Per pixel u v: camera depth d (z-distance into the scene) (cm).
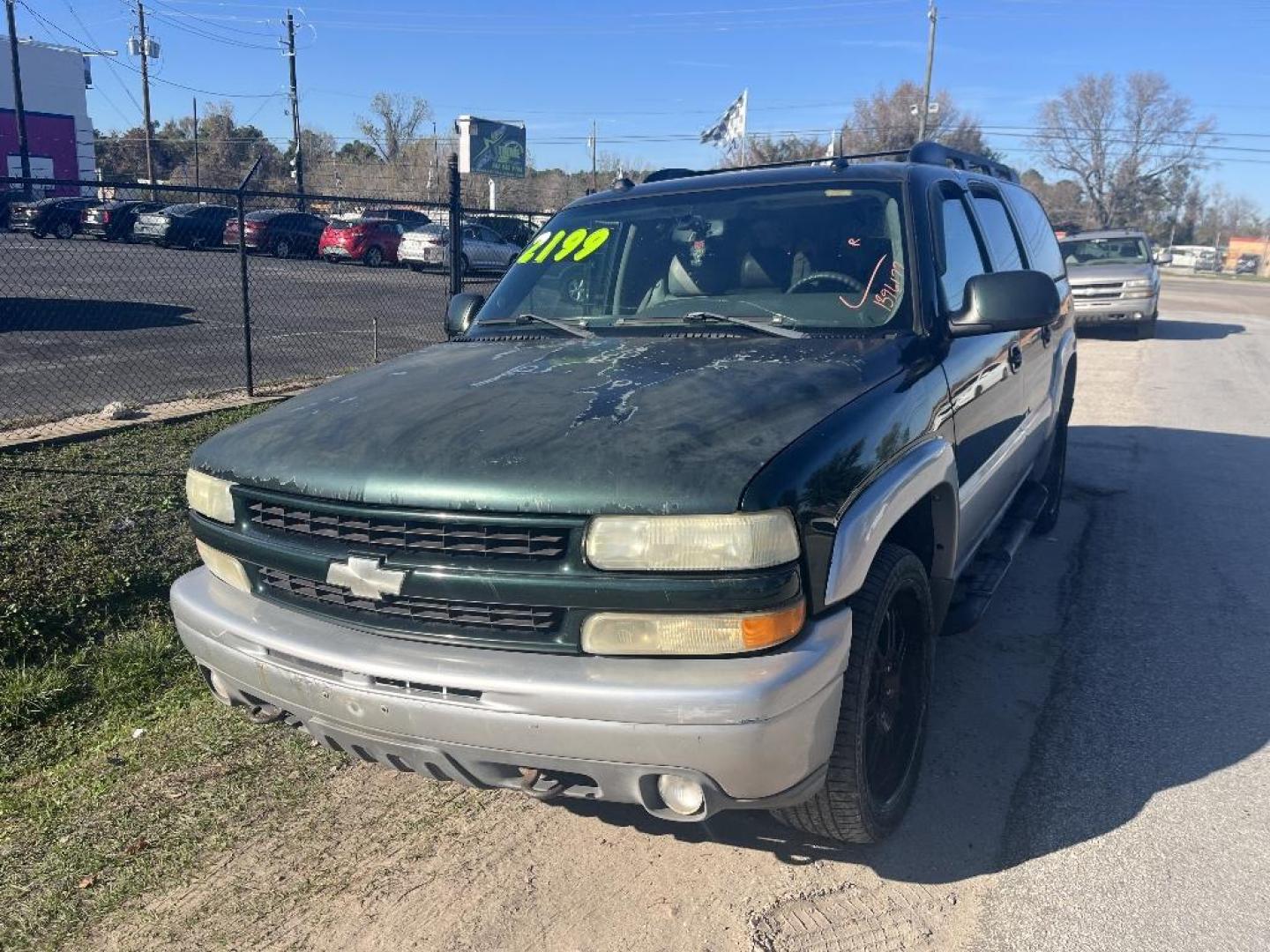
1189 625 477
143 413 812
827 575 248
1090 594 518
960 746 369
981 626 477
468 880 295
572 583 237
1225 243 11625
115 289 1991
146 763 359
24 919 279
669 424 256
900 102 5797
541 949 267
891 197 376
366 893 290
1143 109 7194
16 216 2708
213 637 285
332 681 258
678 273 382
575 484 239
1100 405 1085
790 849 308
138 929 276
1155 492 717
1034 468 560
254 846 312
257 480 277
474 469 248
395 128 6269
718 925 275
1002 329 345
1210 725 382
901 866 300
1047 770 351
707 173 450
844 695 265
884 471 276
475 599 245
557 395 283
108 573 489
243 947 269
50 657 433
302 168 5059
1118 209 7425
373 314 1714
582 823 323
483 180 5472
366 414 288
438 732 246
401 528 252
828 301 354
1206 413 1034
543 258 422
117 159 6731
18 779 351
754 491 234
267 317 1628
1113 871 296
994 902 283
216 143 6506
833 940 269
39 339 1298
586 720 234
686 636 235
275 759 362
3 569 477
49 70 5097
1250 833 313
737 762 232
